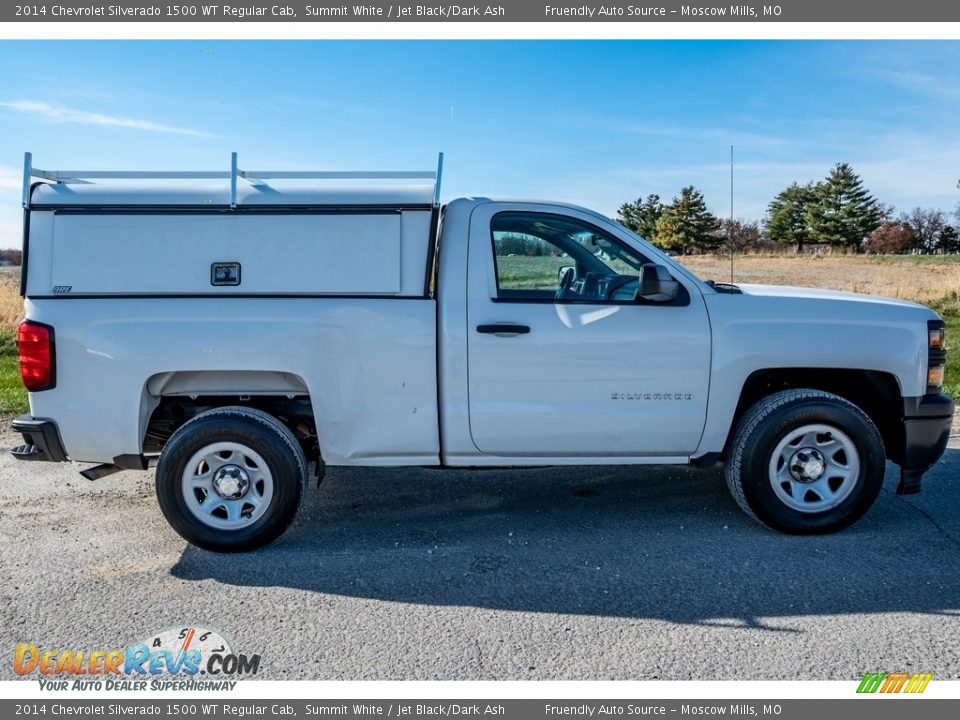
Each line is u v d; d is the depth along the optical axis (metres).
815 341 4.44
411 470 5.97
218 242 4.29
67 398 4.23
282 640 3.41
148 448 4.93
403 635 3.45
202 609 3.70
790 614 3.59
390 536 4.61
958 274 25.86
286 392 4.50
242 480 4.32
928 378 4.56
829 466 4.52
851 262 37.75
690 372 4.45
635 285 4.57
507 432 4.44
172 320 4.24
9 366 11.21
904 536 4.51
